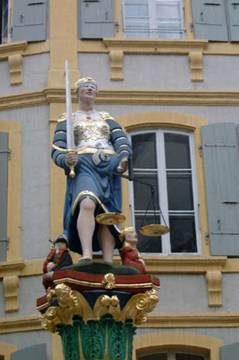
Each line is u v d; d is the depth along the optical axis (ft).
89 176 44.55
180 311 62.90
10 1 74.28
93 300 42.01
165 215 66.69
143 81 70.28
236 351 61.57
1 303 63.16
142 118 68.74
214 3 73.46
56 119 67.97
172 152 68.64
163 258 63.52
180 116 69.10
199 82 70.79
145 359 62.18
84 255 42.86
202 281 63.98
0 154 67.72
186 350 62.54
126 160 44.86
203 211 66.28
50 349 61.26
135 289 42.39
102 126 46.55
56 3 71.97
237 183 67.05
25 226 65.41
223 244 64.90
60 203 65.21
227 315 62.85
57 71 69.36
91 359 41.78
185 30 72.84
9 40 73.26
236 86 70.95
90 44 70.85
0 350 61.93
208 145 68.03
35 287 63.05
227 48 71.97
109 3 72.59
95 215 44.42
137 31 73.15
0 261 64.34
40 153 67.56
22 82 70.18
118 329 42.50
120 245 45.44
